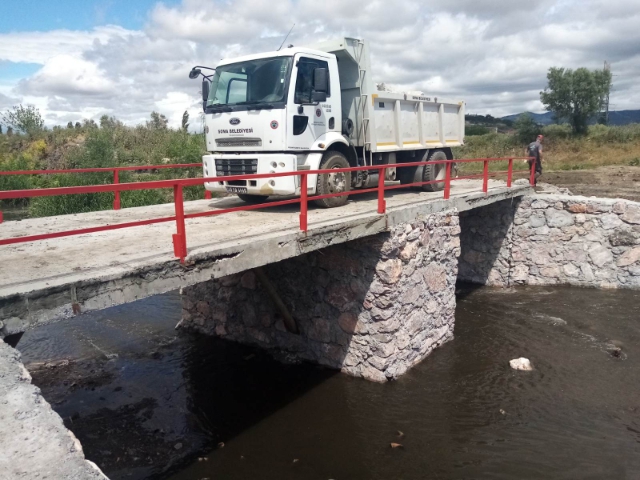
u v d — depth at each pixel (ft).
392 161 33.63
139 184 15.14
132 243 19.03
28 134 110.32
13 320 12.61
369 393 24.95
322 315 27.22
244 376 27.02
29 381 10.62
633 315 34.55
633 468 19.36
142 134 97.86
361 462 20.01
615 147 107.24
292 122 24.95
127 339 32.01
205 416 23.32
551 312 35.70
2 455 8.16
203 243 18.37
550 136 119.65
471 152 120.06
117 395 25.18
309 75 25.96
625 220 38.42
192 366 28.25
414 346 27.61
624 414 23.09
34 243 19.17
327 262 26.40
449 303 30.91
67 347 30.94
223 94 26.89
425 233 27.66
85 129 106.42
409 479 18.98
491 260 42.78
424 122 36.19
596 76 119.24
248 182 25.91
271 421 22.89
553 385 25.79
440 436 21.62
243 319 30.42
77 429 22.15
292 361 28.48
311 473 19.40
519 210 41.50
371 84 29.89
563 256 40.81
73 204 50.80
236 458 20.33
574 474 19.07
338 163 28.32
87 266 15.42
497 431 21.93
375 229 23.72
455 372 27.17
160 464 19.93
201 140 76.59
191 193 57.11
